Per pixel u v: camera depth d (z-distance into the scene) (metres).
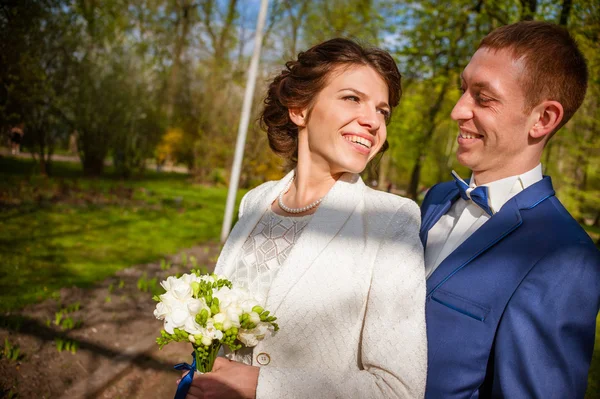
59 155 23.72
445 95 11.38
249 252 1.51
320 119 1.40
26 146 14.67
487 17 8.12
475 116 1.38
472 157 1.42
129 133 17.59
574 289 1.12
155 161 24.17
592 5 5.35
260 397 1.15
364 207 1.39
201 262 7.17
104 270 6.08
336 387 1.12
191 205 13.18
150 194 14.43
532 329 1.12
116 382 3.56
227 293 1.26
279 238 1.46
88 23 14.51
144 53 18.97
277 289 1.30
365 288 1.25
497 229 1.32
